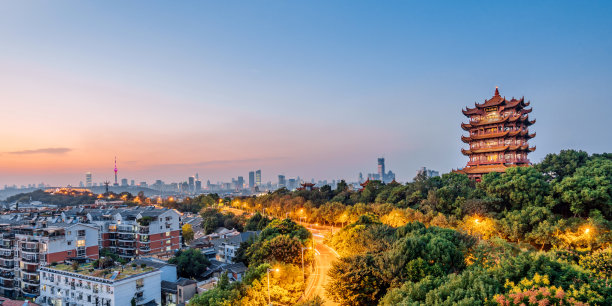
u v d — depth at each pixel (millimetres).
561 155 118812
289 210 170750
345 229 100750
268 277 66250
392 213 109812
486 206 101000
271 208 189000
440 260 62062
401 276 59469
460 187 121938
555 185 96062
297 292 72438
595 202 89000
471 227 89125
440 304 44312
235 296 65625
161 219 128500
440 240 65625
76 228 107750
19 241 107188
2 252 110062
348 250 87812
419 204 118375
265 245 89812
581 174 102375
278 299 68250
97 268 89062
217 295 65438
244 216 189375
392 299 50938
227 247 127125
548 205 94250
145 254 123000
